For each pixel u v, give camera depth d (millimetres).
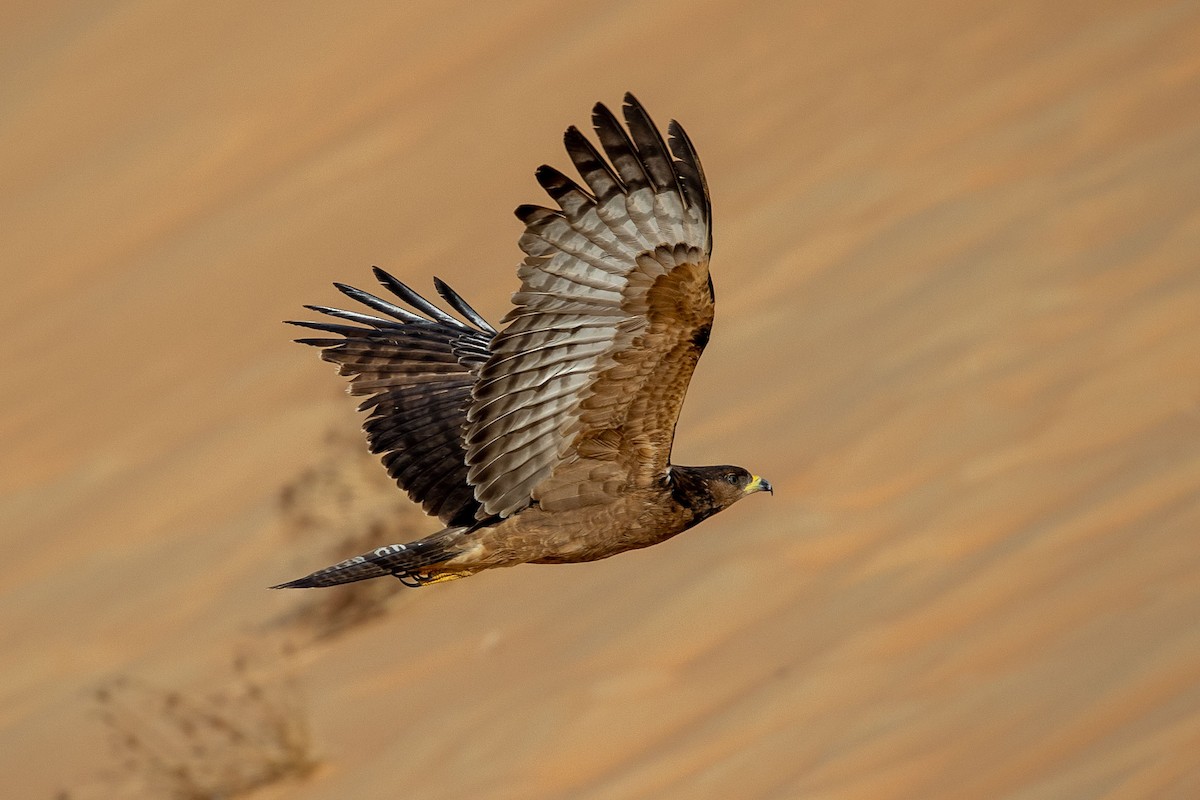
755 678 16781
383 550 8719
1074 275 22594
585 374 7902
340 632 22141
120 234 44219
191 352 35875
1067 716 14156
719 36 38688
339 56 47375
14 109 54281
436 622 21203
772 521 19906
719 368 25062
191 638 23516
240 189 43438
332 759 19000
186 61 51750
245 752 19031
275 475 27703
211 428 31188
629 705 17234
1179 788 12430
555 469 8391
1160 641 14594
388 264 35531
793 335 24969
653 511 8656
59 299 42094
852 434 21078
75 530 29781
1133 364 19875
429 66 44625
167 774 19719
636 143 7180
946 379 21438
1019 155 27438
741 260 28609
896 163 29438
